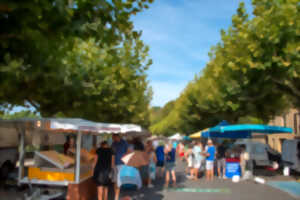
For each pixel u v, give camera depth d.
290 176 15.32
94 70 14.49
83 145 18.05
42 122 8.46
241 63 12.05
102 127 8.93
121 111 20.55
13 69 4.65
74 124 8.11
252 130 15.98
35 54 4.88
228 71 15.41
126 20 4.99
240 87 14.13
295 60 10.43
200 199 9.16
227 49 12.66
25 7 3.14
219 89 19.81
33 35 4.08
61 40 4.69
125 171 10.05
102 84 14.77
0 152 11.68
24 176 9.10
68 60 13.02
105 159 8.22
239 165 14.52
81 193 8.33
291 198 9.38
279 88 13.04
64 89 12.91
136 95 19.81
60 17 4.00
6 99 8.98
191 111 34.16
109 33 5.05
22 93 8.78
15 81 7.75
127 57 15.66
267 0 10.95
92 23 4.64
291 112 28.91
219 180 13.70
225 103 20.34
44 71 5.43
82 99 14.67
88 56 14.21
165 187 11.49
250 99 13.77
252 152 19.03
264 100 18.48
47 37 4.24
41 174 8.41
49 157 8.45
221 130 15.25
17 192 8.97
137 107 24.36
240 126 14.87
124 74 15.88
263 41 10.82
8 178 9.49
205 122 34.06
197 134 21.05
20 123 8.67
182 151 29.11
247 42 11.30
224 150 14.68
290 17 10.12
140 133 15.89
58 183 8.20
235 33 12.20
